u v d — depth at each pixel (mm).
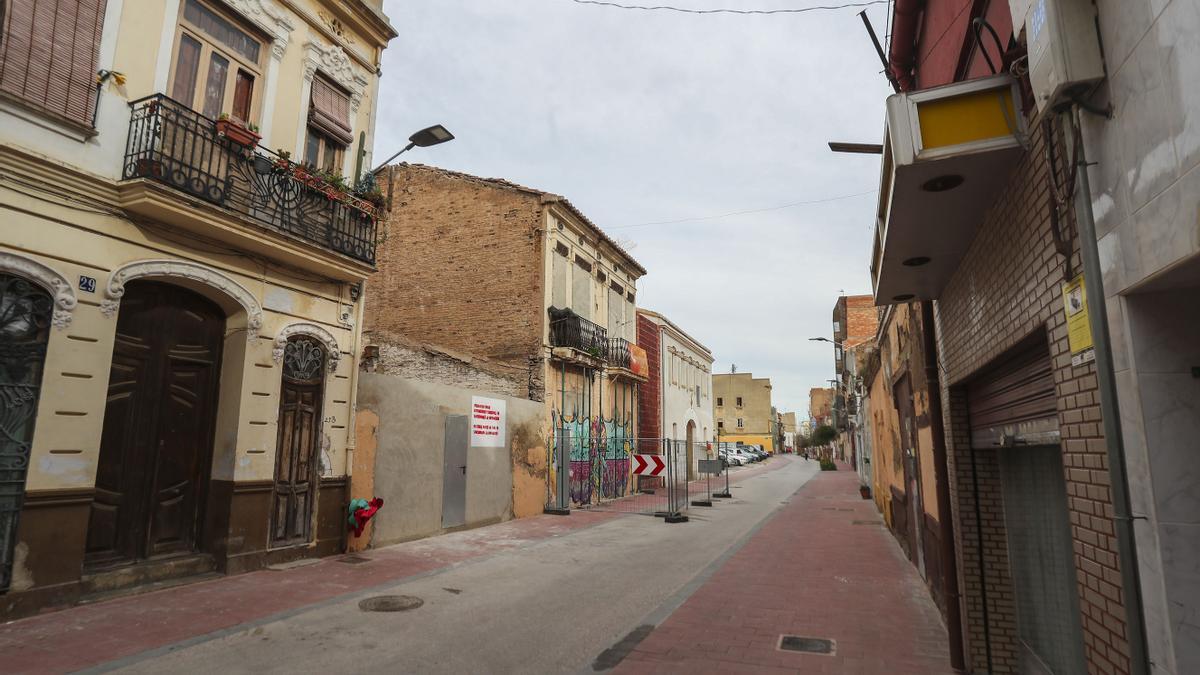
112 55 7578
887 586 8570
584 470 20453
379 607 7473
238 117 9242
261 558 9242
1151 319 2211
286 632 6453
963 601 5570
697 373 38500
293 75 10102
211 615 6934
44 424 6770
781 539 12961
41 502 6691
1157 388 2182
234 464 8883
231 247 8898
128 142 7672
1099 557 2529
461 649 6031
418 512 12625
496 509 15484
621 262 25797
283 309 9695
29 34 6777
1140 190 2086
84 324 7168
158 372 8469
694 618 7078
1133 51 2100
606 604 7750
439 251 20672
